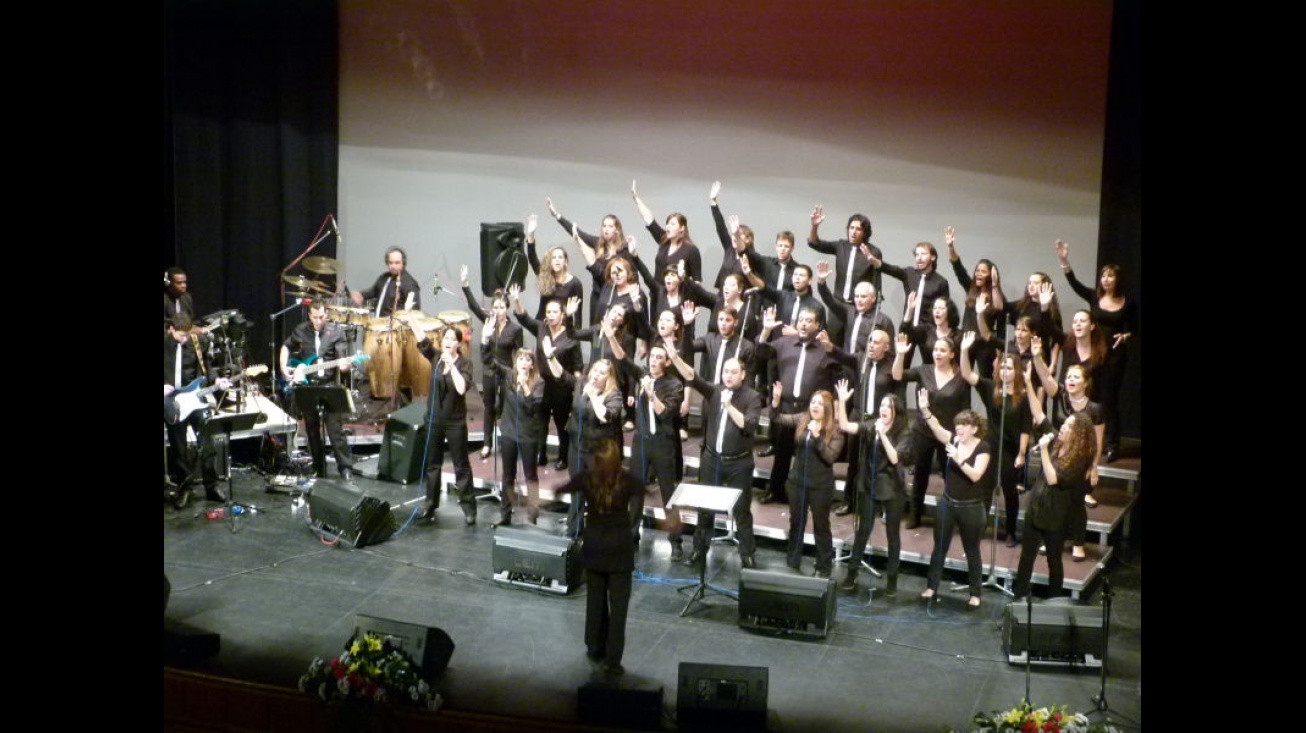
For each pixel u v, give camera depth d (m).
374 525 10.97
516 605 9.91
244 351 12.92
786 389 11.01
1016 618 8.93
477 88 13.93
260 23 13.91
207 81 13.93
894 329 11.66
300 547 10.94
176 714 8.71
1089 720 8.27
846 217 12.91
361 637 8.66
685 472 12.00
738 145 13.18
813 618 9.26
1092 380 10.66
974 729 7.77
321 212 14.46
